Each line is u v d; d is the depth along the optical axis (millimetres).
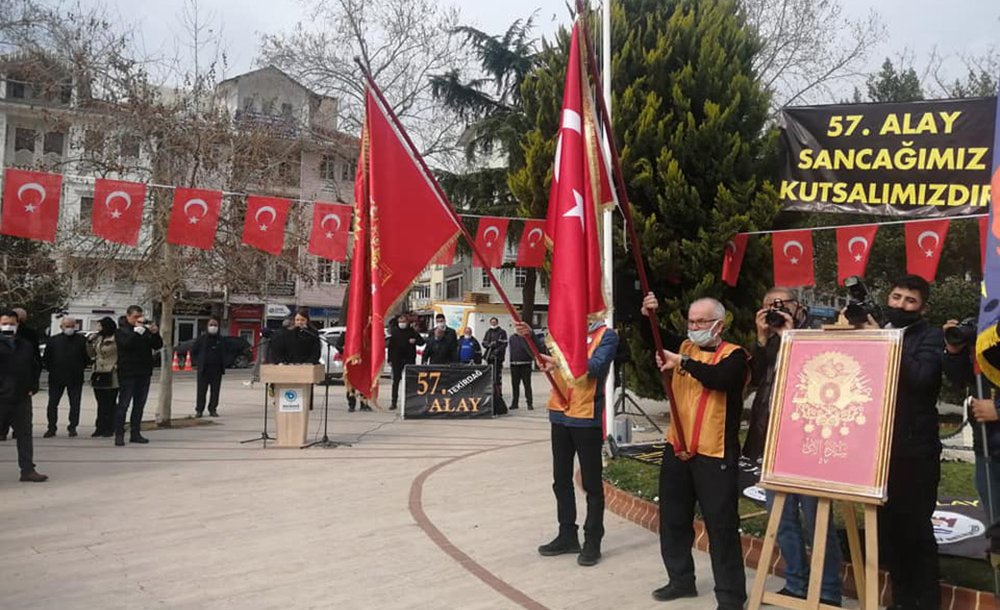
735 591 4469
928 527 4277
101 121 13094
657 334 4625
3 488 7984
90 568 5340
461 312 31391
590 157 4883
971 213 8266
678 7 12312
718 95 11930
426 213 5215
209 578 5137
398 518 6742
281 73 27734
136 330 11148
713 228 11523
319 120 29156
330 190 29453
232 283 13312
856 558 4180
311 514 6887
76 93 13820
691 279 11773
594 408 5484
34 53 15133
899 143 8617
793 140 9164
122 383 11008
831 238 16859
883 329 4121
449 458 9945
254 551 5758
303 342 11250
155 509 7062
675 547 4809
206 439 11664
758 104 12109
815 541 4004
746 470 7648
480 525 6523
